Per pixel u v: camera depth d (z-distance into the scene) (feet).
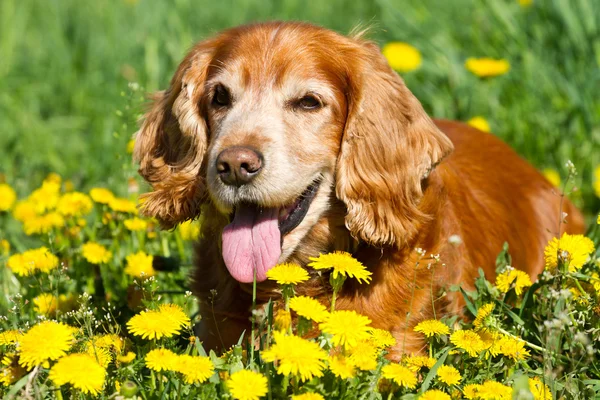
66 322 13.51
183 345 13.42
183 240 17.88
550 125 22.41
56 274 14.58
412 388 10.57
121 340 11.72
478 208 16.14
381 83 13.74
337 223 13.98
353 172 13.42
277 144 12.98
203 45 14.60
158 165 15.05
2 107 26.94
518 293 12.72
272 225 13.21
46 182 18.84
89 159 23.70
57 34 30.17
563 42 23.99
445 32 26.12
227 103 13.85
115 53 28.71
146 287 13.01
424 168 13.92
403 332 13.65
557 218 18.22
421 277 13.91
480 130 18.84
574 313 12.26
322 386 10.03
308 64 13.48
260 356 10.72
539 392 10.31
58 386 10.27
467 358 11.39
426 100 24.17
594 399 10.88
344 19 30.81
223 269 14.17
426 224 14.11
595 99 22.49
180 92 14.51
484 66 22.47
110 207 17.33
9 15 31.45
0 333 11.60
